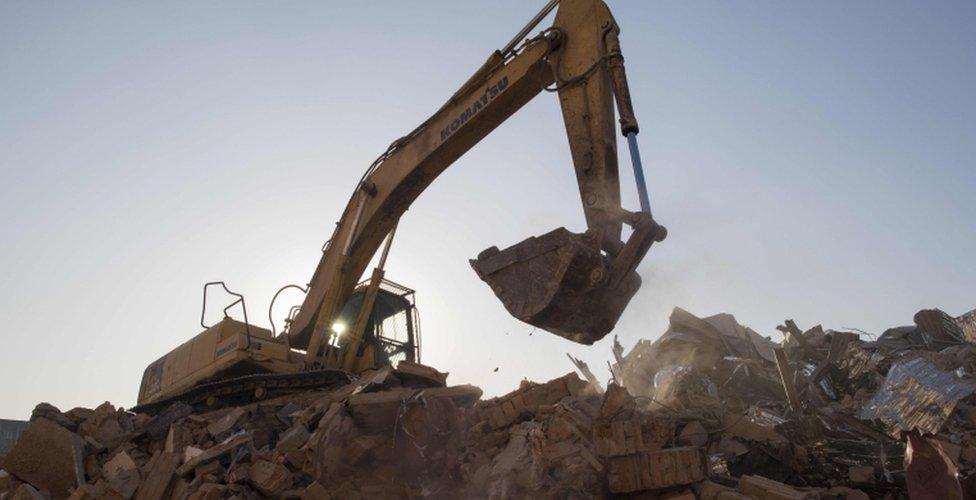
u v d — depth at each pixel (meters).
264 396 13.13
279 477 8.20
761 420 12.41
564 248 6.28
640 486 7.32
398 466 9.12
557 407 8.91
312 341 12.73
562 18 8.37
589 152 7.39
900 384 13.96
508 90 9.75
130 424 11.79
